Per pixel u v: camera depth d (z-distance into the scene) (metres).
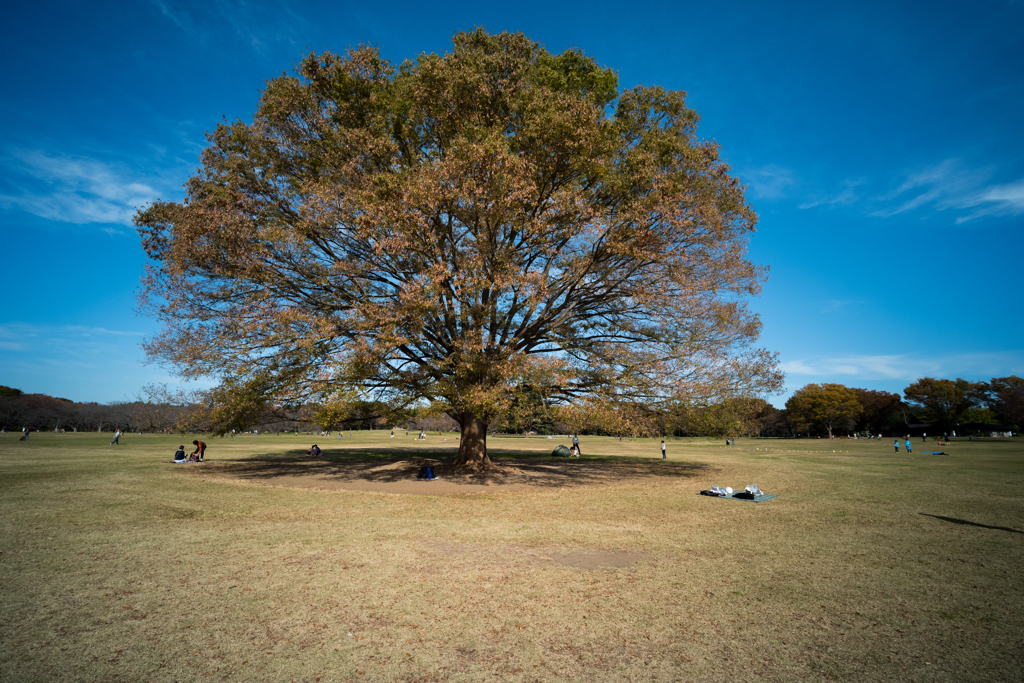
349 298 18.69
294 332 17.12
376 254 16.91
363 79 19.89
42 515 10.80
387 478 19.61
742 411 20.09
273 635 4.95
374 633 5.04
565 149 16.73
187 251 17.53
